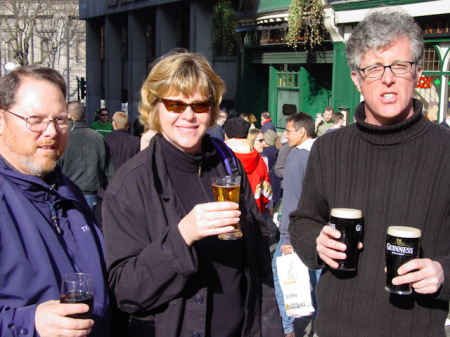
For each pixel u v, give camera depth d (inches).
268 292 83.1
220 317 73.0
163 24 684.7
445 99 308.5
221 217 61.4
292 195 148.1
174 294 65.9
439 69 310.3
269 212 181.9
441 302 71.0
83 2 949.2
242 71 514.0
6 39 1262.3
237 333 74.8
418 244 64.3
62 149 68.4
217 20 530.6
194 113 74.1
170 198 72.6
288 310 141.4
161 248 63.8
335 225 70.4
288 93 466.0
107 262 69.5
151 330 69.9
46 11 1241.4
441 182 70.6
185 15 678.5
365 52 73.0
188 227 62.8
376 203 73.9
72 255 67.4
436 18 302.4
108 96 884.6
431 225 70.9
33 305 56.3
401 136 72.7
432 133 72.7
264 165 165.8
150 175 73.0
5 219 60.1
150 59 784.3
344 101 370.3
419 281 63.9
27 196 65.0
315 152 82.7
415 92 328.2
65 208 71.1
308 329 163.8
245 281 78.4
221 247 74.7
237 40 518.0
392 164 73.8
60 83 68.3
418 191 71.5
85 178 216.2
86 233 70.7
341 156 78.5
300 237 82.7
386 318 71.4
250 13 466.0
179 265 62.8
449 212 71.1
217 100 79.4
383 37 70.1
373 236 73.6
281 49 454.0
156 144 77.6
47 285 60.7
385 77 70.9
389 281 66.0
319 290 80.0
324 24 369.1
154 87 74.3
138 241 69.4
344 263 70.5
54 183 71.6
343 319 74.8
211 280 72.9
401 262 64.3
